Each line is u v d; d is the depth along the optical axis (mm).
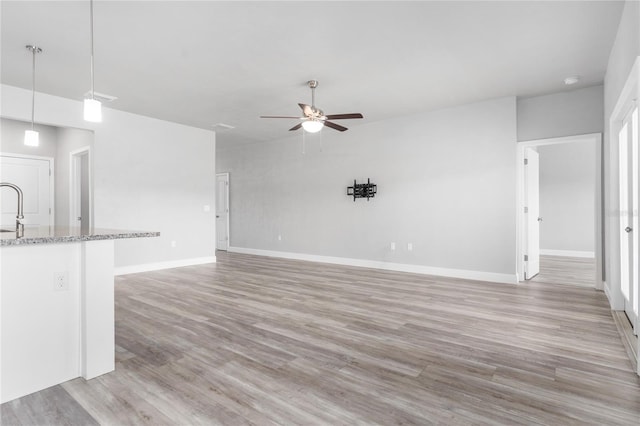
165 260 6176
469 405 1891
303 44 3406
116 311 3631
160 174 6094
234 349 2656
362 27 3092
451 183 5457
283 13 2861
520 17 2939
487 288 4648
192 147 6594
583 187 7672
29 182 6289
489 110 5113
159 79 4258
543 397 1964
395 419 1770
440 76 4215
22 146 6211
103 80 4277
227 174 8891
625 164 3381
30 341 2055
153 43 3361
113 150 5477
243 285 4852
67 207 6293
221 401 1945
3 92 4367
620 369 2299
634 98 2809
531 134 5008
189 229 6551
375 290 4555
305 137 7324
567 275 5559
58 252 2172
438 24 3049
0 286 1958
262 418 1785
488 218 5141
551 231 8031
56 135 6609
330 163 6930
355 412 1833
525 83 4453
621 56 3025
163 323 3250
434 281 5113
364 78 4266
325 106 5383
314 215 7195
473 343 2754
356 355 2543
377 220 6285
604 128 4371
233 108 5449
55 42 3320
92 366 2223
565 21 3000
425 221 5727
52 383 2131
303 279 5277
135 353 2586
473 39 3316
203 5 2738
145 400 1960
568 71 4078
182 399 1966
